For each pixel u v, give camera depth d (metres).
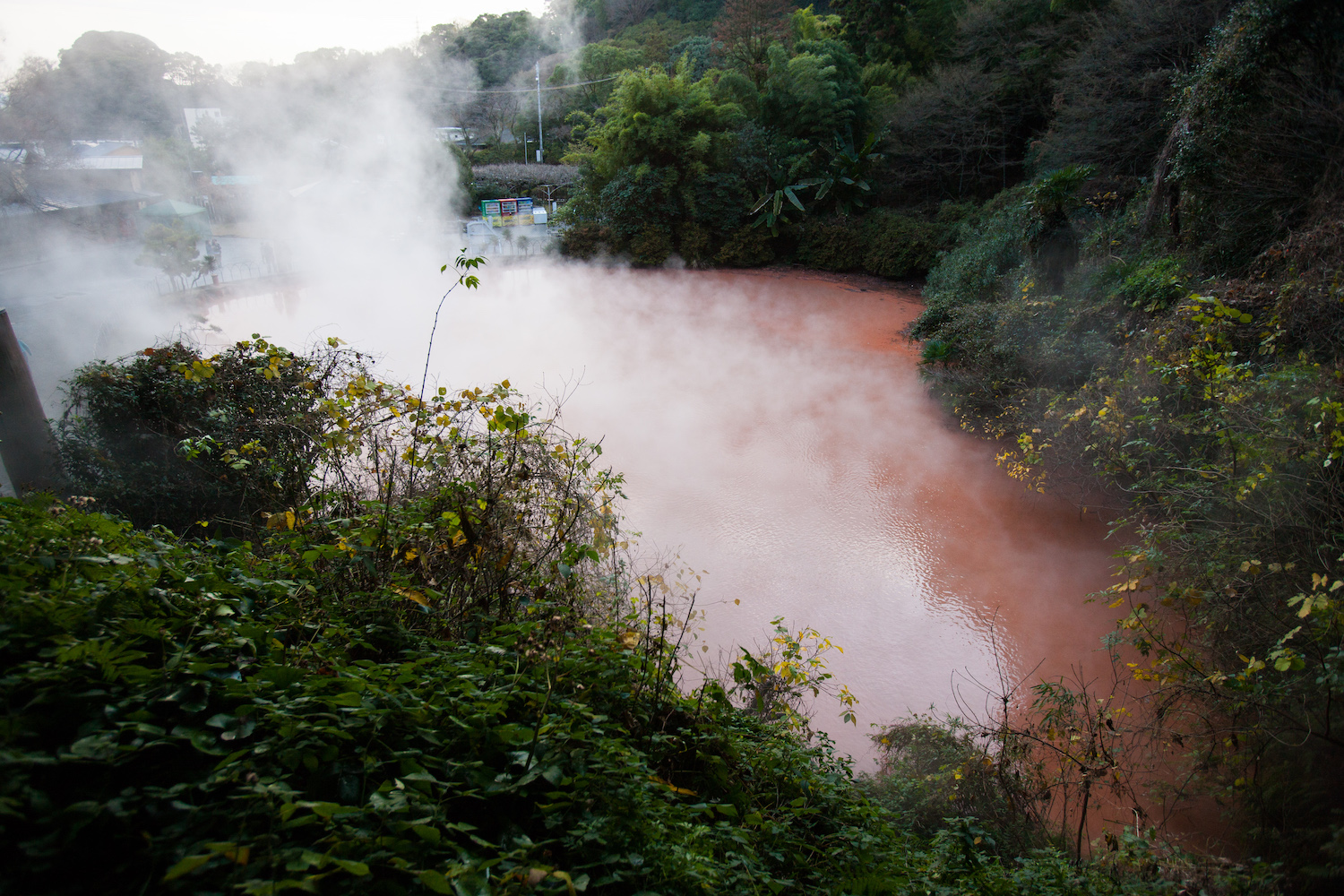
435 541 3.05
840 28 29.78
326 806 1.40
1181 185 9.55
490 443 3.74
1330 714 3.42
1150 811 4.11
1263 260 7.58
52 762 1.30
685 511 8.39
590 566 4.12
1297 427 4.55
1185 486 5.06
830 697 5.43
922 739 4.45
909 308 19.41
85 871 1.27
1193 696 4.18
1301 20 7.91
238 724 1.59
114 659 1.58
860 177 25.05
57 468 5.62
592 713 2.30
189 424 5.41
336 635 2.28
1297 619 3.81
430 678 2.12
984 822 3.54
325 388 5.56
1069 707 4.25
